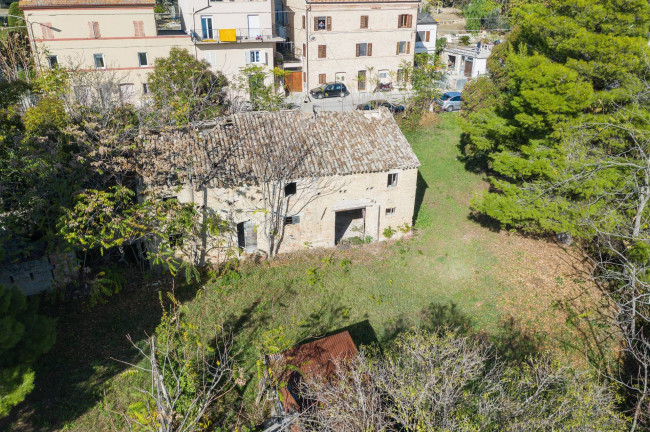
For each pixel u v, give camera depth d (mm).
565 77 23641
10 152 19234
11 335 13391
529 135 26859
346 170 23719
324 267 24125
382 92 45562
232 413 16281
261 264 23922
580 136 23875
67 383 17094
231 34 42469
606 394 15500
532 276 24953
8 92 24188
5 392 13055
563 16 24797
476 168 34344
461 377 14219
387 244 26391
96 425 15797
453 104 41938
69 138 21391
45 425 15641
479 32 66125
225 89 40312
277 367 16109
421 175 33406
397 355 17469
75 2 37625
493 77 36688
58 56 38656
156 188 21047
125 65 40500
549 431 12734
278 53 47844
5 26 47344
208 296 21656
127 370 16516
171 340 15406
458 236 27906
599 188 22531
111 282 20797
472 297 23438
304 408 14438
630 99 23609
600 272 24938
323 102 44812
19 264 19859
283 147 23609
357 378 12742
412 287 23625
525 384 14938
